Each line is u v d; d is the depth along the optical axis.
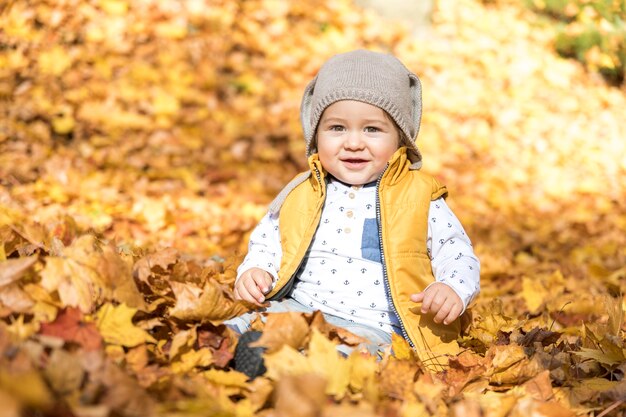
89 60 7.99
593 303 4.25
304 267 2.90
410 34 10.77
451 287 2.66
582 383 2.58
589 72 11.23
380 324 2.78
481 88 10.16
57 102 7.32
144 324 2.46
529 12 11.90
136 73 8.12
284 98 8.84
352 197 2.95
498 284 5.39
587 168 9.32
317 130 3.07
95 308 2.38
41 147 6.50
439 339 2.73
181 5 9.24
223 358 2.41
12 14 7.84
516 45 11.20
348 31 10.32
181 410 1.84
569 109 10.32
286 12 10.12
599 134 10.03
